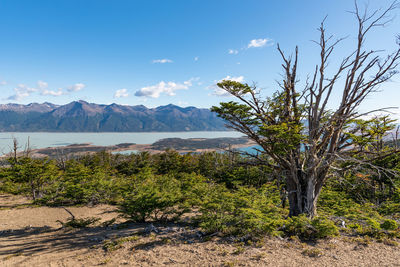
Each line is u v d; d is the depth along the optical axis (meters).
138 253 9.65
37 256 10.16
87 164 58.19
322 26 13.41
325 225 10.29
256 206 12.85
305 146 14.10
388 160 19.39
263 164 15.79
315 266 7.88
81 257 9.77
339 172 14.18
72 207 24.61
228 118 14.09
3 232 14.84
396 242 9.89
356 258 8.48
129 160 57.38
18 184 31.62
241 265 8.08
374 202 21.27
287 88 14.39
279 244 9.88
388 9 11.68
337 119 12.59
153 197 15.36
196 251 9.48
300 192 13.80
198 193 21.11
